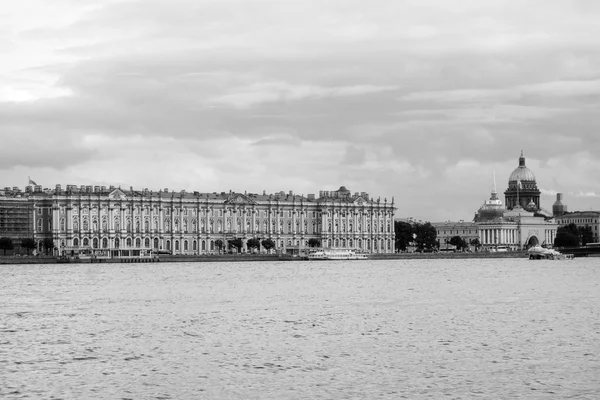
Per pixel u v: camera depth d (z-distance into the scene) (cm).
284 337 9331
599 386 6981
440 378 7256
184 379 7262
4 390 6931
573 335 9394
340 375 7375
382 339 9162
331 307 12456
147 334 9600
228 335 9494
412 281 18675
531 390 6869
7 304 13038
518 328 9988
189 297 14188
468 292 15300
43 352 8469
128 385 7075
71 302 13325
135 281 18462
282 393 6806
